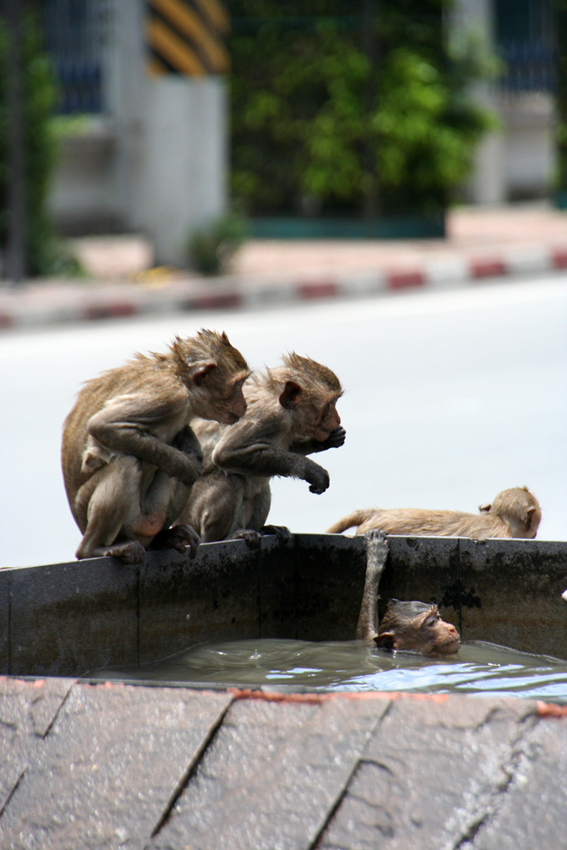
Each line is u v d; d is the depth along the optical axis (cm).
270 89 5538
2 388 2903
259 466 1261
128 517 1132
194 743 569
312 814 531
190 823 545
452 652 1102
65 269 4566
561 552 1112
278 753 554
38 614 994
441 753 534
